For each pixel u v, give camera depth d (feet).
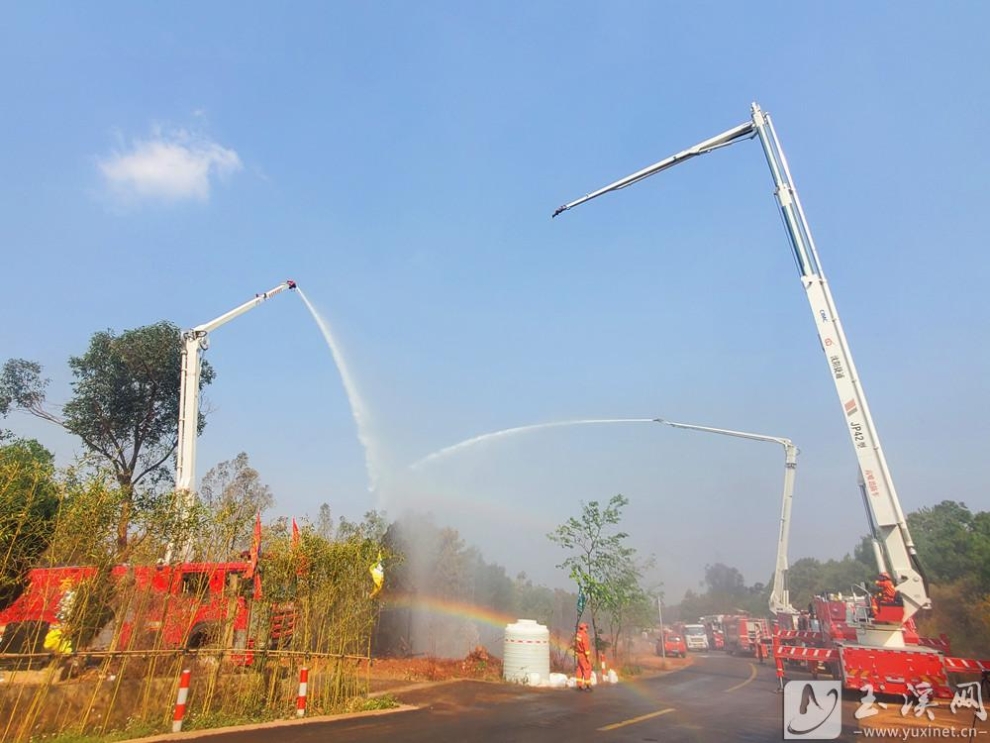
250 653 48.16
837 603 99.14
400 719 46.50
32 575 39.29
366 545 59.62
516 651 74.33
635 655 142.72
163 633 43.70
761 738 42.16
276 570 51.24
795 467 116.78
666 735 42.32
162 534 44.24
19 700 36.60
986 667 57.06
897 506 60.13
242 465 95.20
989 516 157.69
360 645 56.85
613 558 91.45
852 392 62.54
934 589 115.03
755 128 70.59
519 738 39.86
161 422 105.09
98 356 98.84
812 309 64.95
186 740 36.94
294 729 41.29
